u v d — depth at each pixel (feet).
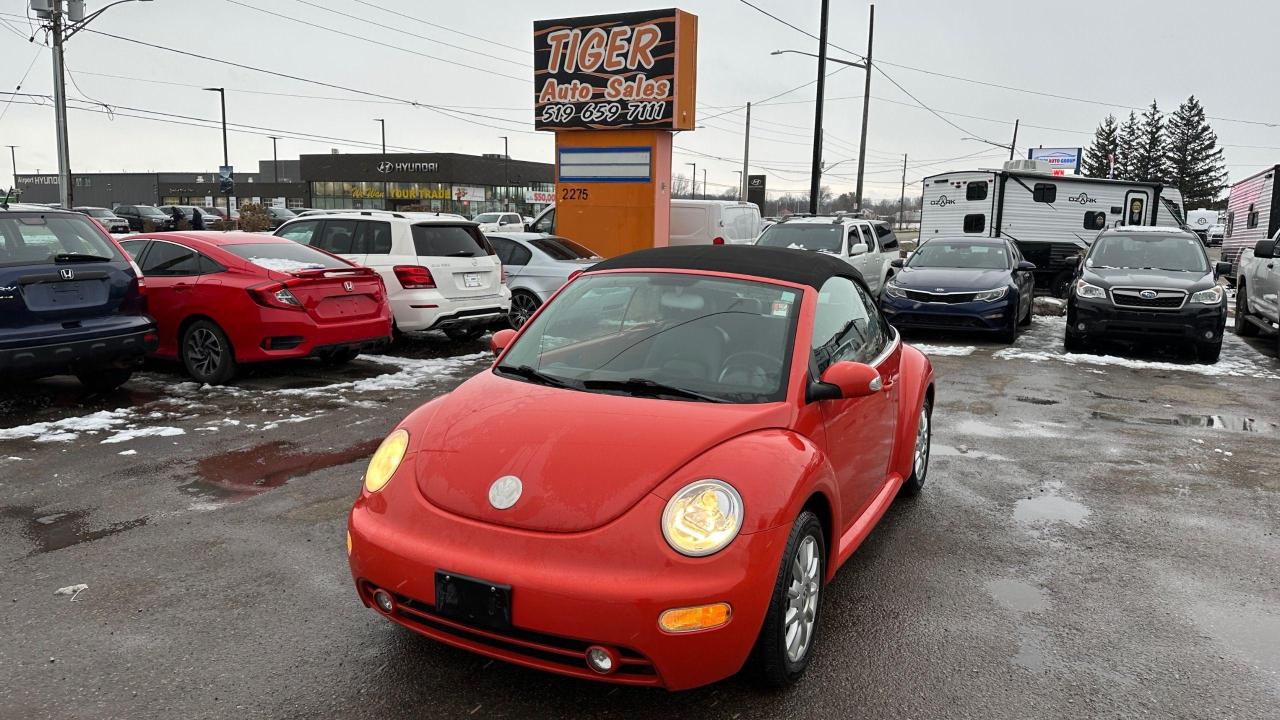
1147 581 13.67
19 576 12.80
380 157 261.85
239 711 9.51
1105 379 31.63
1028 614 12.40
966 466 19.97
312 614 11.78
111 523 14.98
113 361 22.68
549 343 12.71
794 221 52.80
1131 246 40.52
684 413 10.37
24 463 18.28
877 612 12.34
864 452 13.16
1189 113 313.12
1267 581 13.76
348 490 16.92
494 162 274.36
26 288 20.86
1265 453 21.49
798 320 11.95
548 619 8.64
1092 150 337.72
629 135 50.57
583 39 50.29
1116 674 10.79
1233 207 77.10
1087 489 18.35
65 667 10.33
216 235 28.14
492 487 9.44
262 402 24.35
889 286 41.63
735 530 8.96
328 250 33.40
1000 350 38.42
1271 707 10.12
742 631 8.90
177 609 11.85
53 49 86.38
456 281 33.32
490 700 9.83
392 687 10.04
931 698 10.13
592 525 8.91
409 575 9.29
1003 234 69.00
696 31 50.06
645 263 13.57
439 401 11.66
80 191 370.12
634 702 9.85
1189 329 35.04
